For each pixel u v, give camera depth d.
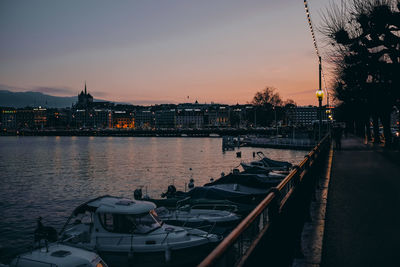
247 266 3.63
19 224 30.36
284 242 6.04
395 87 20.36
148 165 75.62
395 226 8.65
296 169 7.91
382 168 19.92
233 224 19.14
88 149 136.75
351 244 7.41
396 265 6.22
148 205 15.64
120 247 14.49
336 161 23.83
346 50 21.55
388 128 34.94
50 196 43.62
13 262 12.87
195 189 23.66
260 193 23.97
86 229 15.46
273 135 154.12
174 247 14.45
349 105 33.53
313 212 10.03
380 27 18.28
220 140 197.50
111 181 54.84
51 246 13.73
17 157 103.12
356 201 11.59
